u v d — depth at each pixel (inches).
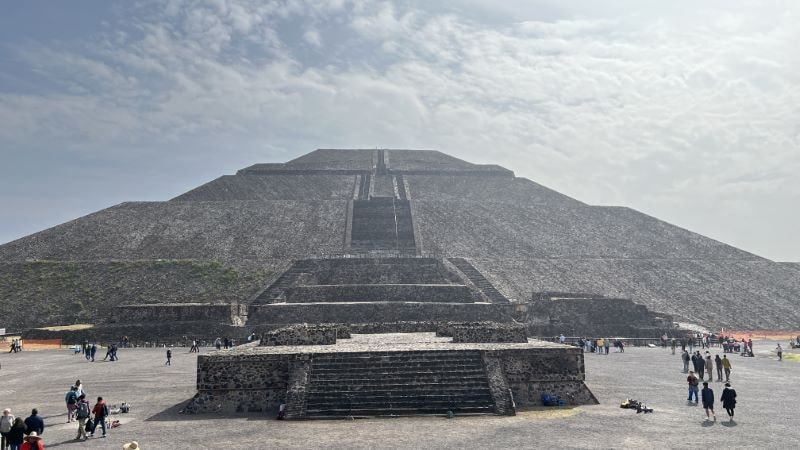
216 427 862.5
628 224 3902.6
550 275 2957.7
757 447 711.7
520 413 935.7
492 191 4845.0
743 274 3164.4
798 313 2748.5
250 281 2746.1
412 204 3941.9
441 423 862.5
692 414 917.2
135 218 3639.3
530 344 1175.0
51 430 855.7
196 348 2043.6
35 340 2268.7
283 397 991.6
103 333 2262.6
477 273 2824.8
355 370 1003.3
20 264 2938.0
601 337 2251.5
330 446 735.1
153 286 2721.5
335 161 5585.6
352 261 2878.9
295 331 1231.5
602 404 1007.6
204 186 4734.3
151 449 738.8
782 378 1317.7
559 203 4586.6
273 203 3924.7
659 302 2770.7
